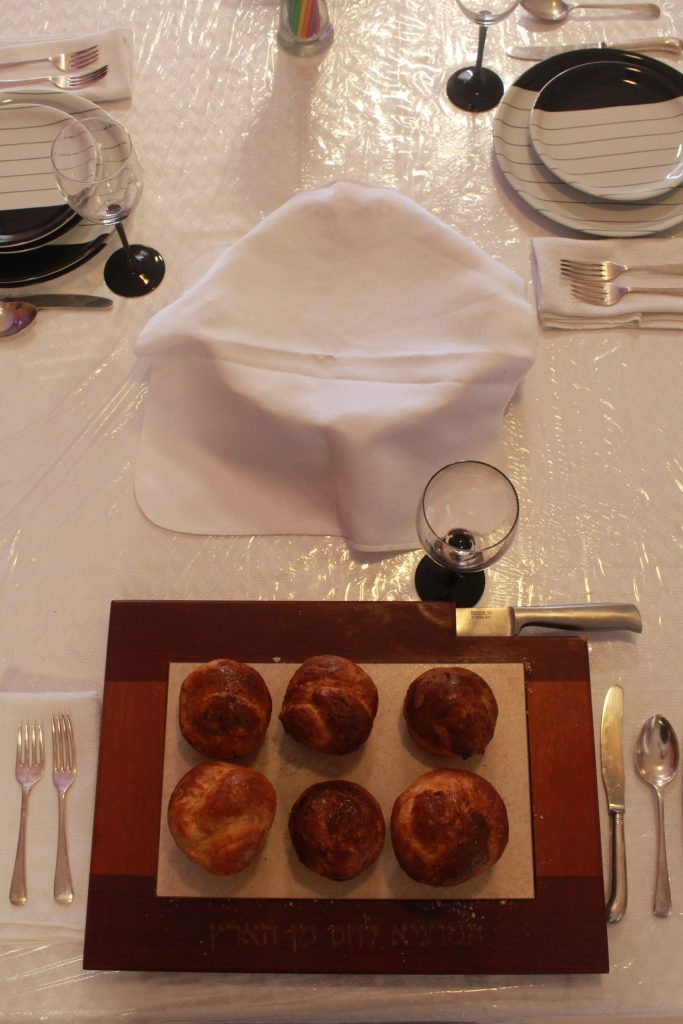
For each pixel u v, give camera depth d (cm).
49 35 121
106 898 82
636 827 87
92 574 98
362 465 93
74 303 108
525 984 82
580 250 107
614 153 110
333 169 115
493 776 85
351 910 82
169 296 109
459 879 77
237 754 83
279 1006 82
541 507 100
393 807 82
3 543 99
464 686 82
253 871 82
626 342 106
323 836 77
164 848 83
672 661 93
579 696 87
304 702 81
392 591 96
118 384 105
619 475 101
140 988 83
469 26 121
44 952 84
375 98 118
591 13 121
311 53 120
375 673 88
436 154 115
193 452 100
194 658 89
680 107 111
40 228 107
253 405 93
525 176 111
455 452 98
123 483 101
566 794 84
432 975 82
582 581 97
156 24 122
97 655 95
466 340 96
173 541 98
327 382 95
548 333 106
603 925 81
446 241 99
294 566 97
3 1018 82
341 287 99
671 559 97
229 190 114
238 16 122
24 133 111
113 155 106
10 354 107
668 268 106
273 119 118
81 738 90
